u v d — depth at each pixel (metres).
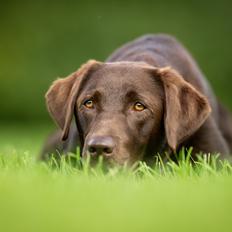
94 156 9.36
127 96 10.12
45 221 6.21
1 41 37.88
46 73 37.06
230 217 6.54
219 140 12.11
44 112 36.81
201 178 9.12
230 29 37.56
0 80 37.06
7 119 36.84
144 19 37.31
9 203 6.86
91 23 37.38
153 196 7.46
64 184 8.13
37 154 15.13
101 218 6.32
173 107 10.29
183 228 6.12
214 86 37.00
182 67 12.32
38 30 37.81
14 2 38.31
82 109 10.30
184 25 37.44
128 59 12.14
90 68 10.70
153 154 10.49
